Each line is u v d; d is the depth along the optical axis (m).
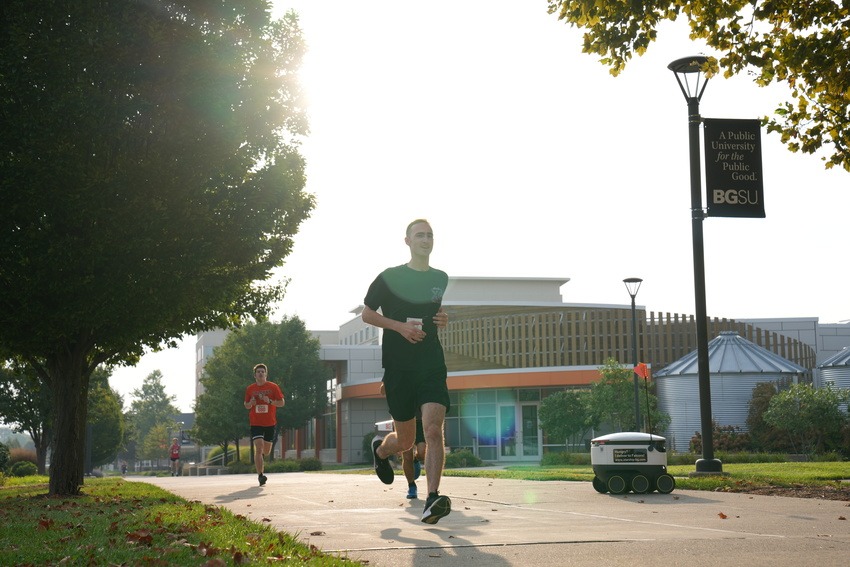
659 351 40.56
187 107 11.89
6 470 40.62
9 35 11.35
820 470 15.34
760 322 52.31
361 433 50.50
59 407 12.38
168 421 118.69
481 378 39.19
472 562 4.61
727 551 5.00
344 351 54.66
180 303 11.98
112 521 6.52
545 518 6.93
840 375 33.50
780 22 9.80
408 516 7.13
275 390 13.91
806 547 5.16
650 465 9.51
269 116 12.98
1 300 11.23
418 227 6.16
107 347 13.04
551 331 42.28
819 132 10.38
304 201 14.29
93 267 11.27
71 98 11.02
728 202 14.03
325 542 5.46
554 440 39.34
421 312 6.04
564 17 9.35
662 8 9.21
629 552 4.96
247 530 5.71
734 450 31.12
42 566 4.27
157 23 11.67
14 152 11.08
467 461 35.09
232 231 12.30
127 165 11.43
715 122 14.12
